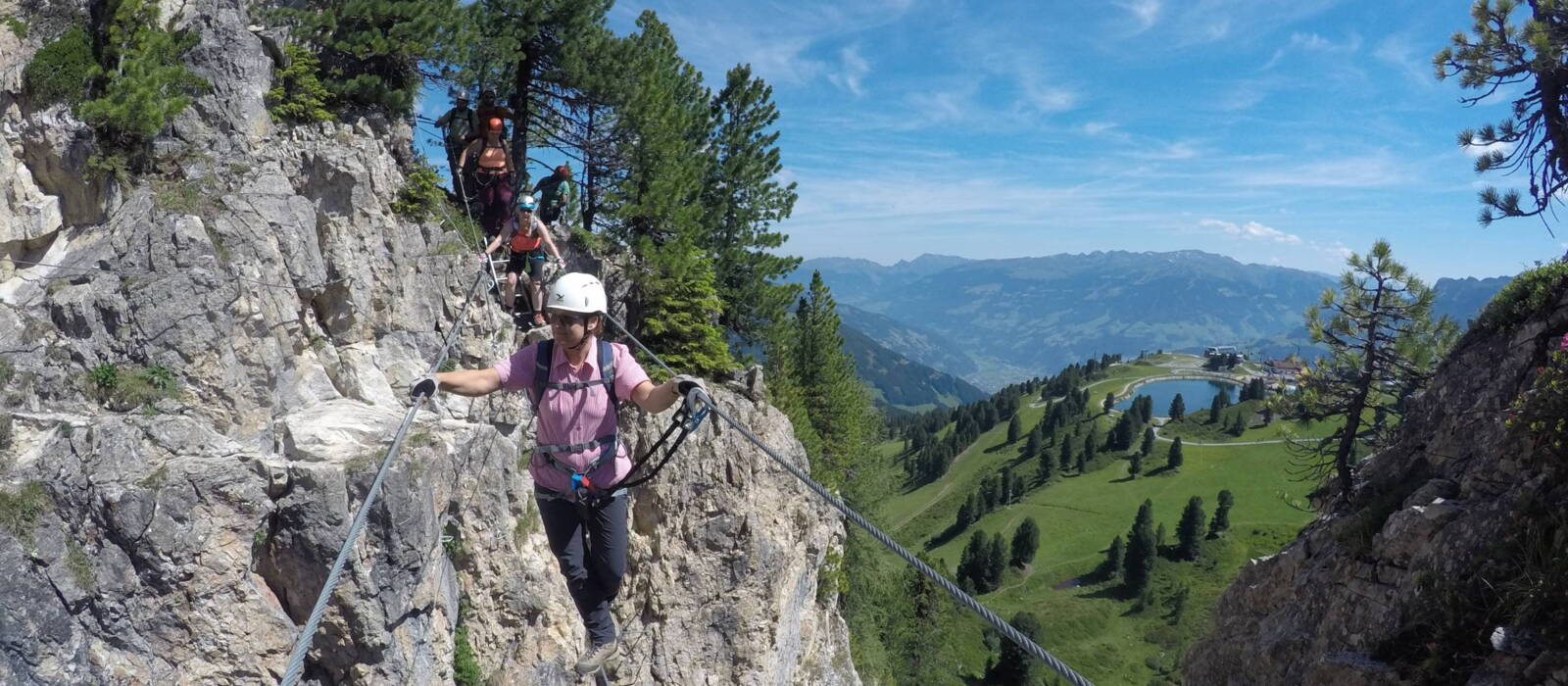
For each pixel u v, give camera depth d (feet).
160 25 49.39
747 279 128.26
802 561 92.94
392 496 45.03
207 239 45.24
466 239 64.03
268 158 52.34
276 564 42.55
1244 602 78.79
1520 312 67.46
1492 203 70.69
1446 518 56.95
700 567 76.74
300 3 59.82
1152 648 420.77
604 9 83.10
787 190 127.24
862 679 157.99
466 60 66.39
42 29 45.06
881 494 204.85
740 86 120.57
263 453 43.60
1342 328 84.23
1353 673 55.72
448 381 18.04
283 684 12.51
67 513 37.37
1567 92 68.95
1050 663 13.33
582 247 81.87
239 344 45.88
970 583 478.59
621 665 72.38
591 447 18.45
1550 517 49.03
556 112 89.40
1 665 35.06
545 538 60.49
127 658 38.14
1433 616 53.52
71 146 44.11
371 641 43.88
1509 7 67.77
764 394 93.25
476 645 53.83
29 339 40.78
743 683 78.64
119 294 42.68
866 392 211.41
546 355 18.49
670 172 92.99
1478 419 65.00
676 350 88.94
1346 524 67.82
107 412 40.88
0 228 42.73
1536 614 46.60
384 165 58.80
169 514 39.17
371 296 55.36
